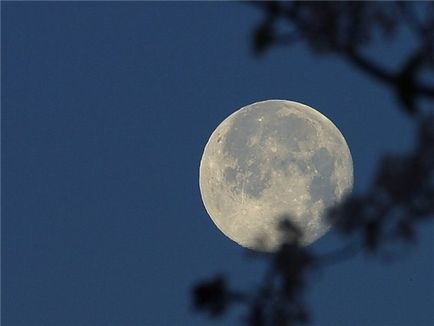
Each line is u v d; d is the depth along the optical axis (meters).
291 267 23.53
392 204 23.55
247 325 23.45
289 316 23.45
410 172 23.53
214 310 23.33
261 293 23.56
